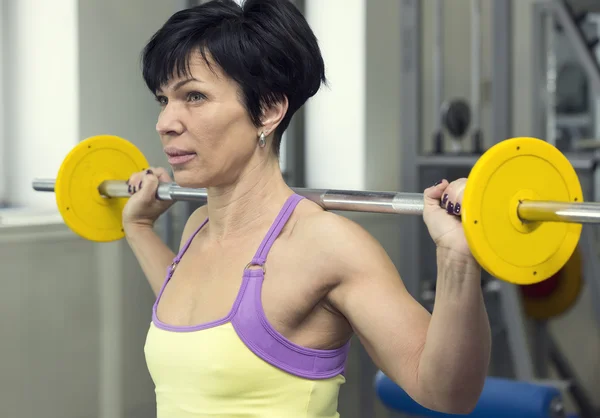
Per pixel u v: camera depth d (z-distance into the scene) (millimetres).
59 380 2590
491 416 1873
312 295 972
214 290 1024
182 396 995
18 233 2451
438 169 2666
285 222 1025
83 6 2658
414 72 2639
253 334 966
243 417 972
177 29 1004
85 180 1495
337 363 1021
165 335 1023
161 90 1036
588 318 3508
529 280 868
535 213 838
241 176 1048
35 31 2740
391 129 3557
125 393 2793
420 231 2719
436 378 865
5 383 2438
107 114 2760
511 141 842
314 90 1069
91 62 2699
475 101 2908
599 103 3766
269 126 1035
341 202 1083
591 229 2889
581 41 2875
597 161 2789
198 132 1003
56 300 2572
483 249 823
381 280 949
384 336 925
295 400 980
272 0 1014
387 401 2059
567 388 2756
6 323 2436
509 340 2688
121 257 2768
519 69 4445
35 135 2764
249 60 988
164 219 2523
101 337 2717
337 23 3475
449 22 4008
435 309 867
